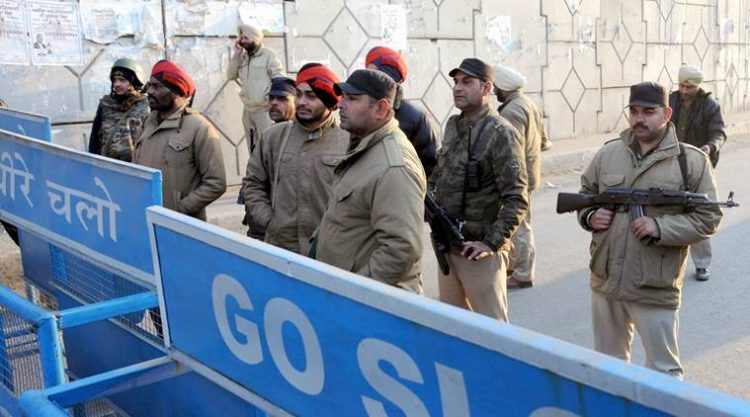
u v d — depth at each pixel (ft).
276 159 11.94
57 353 7.18
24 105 23.98
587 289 19.83
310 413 5.15
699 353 15.38
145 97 16.29
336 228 9.48
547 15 40.91
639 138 11.02
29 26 23.81
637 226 10.78
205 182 13.58
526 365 3.71
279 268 5.12
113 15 25.52
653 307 11.04
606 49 45.03
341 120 9.43
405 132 14.67
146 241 7.88
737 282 20.04
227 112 28.71
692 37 52.13
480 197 12.69
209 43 27.91
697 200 10.66
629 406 3.32
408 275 9.19
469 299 13.12
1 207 11.12
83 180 8.85
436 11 35.29
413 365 4.30
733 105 57.67
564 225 27.04
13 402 8.32
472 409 4.02
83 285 10.00
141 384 6.91
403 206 8.97
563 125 43.04
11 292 7.76
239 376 5.79
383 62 14.60
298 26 30.25
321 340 4.92
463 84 12.60
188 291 6.18
